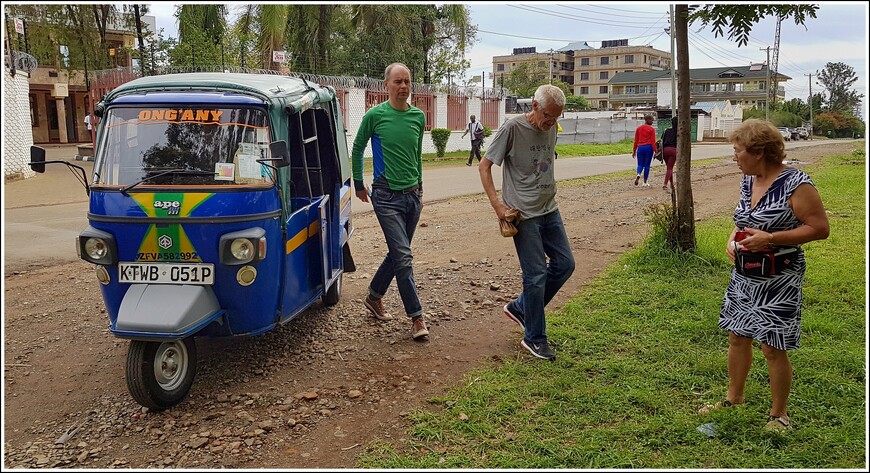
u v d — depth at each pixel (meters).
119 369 5.09
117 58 34.47
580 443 3.82
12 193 14.95
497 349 5.29
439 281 7.30
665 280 6.89
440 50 37.78
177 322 4.07
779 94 96.75
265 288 4.55
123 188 4.36
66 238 9.98
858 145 40.94
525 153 4.93
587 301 6.30
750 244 3.74
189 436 4.07
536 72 80.00
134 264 4.34
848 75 91.81
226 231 4.31
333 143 6.05
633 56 101.25
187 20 27.12
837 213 10.95
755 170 3.76
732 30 6.81
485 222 11.09
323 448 3.89
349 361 5.13
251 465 3.73
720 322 4.13
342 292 6.99
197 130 4.57
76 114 36.91
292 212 5.12
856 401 4.18
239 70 24.98
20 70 17.72
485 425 4.05
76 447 3.98
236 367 5.05
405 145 5.41
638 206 12.59
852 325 5.51
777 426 3.86
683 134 7.33
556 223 5.18
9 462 3.80
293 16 31.72
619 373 4.71
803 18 6.62
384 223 5.48
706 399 4.31
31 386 4.82
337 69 32.16
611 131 42.50
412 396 4.50
